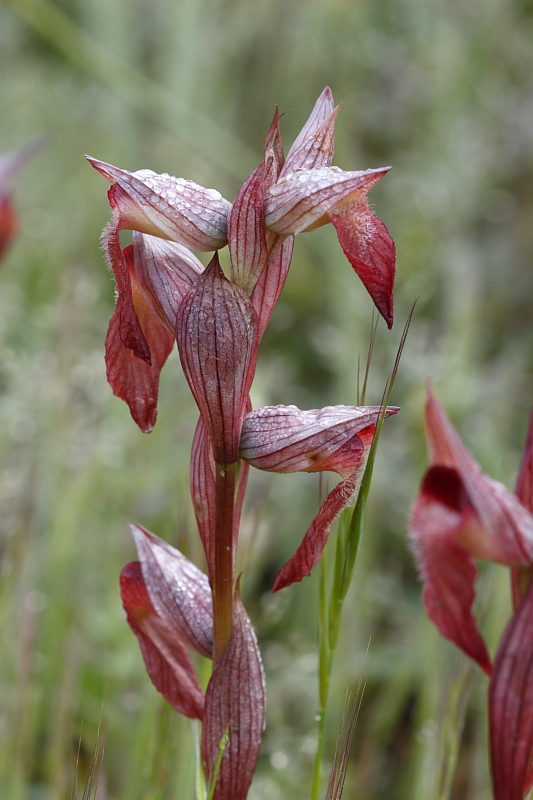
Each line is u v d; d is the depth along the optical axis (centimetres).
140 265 42
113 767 56
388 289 40
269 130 40
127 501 69
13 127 122
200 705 43
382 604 70
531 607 39
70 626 61
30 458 61
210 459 42
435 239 104
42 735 57
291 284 103
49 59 133
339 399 81
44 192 111
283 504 72
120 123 119
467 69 118
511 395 85
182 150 107
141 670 59
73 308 67
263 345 98
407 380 80
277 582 41
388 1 121
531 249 110
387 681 65
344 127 105
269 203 40
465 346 80
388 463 75
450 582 40
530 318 104
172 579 43
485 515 39
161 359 43
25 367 69
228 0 126
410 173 110
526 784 40
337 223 40
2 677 55
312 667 60
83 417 71
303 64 123
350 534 43
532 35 127
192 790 48
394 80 120
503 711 39
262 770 58
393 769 63
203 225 40
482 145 113
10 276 95
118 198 41
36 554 63
